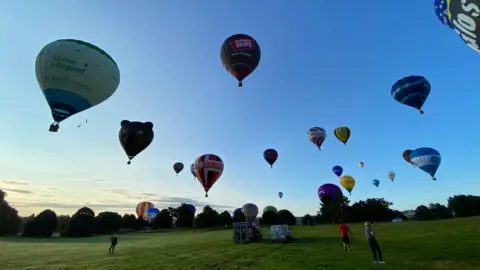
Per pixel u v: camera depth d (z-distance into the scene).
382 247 20.56
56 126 20.14
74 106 20.00
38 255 27.81
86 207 89.19
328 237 32.62
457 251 17.27
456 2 13.52
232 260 18.67
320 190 54.47
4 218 85.12
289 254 19.88
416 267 13.59
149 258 22.17
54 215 83.81
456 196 100.75
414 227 37.91
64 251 31.91
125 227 112.19
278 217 92.12
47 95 19.75
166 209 114.88
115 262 20.86
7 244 47.09
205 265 17.20
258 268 15.28
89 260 22.70
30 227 79.75
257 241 31.81
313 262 15.95
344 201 88.94
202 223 97.50
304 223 97.81
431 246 19.73
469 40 13.89
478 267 13.16
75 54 19.81
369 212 93.69
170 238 52.19
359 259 16.23
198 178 33.88
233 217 103.88
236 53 28.91
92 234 85.44
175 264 18.30
